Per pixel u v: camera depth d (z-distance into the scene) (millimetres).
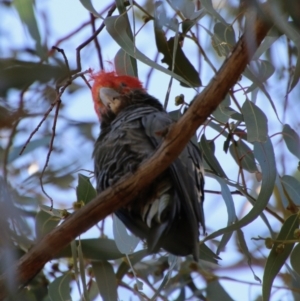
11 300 8789
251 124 8812
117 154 9562
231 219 9250
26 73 8195
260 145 9031
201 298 10992
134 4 9180
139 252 10164
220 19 8422
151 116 9664
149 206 9078
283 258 9156
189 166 9188
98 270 9820
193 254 8539
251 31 7273
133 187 8352
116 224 9734
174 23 8812
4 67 8141
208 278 11078
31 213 9680
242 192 9562
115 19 8859
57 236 8391
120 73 10531
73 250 9250
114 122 10305
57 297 9555
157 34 9344
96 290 10844
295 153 9375
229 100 9406
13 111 8445
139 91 11516
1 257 8289
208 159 9555
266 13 7078
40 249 8375
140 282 9203
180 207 8984
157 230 8719
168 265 11258
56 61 9109
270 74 9242
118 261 11812
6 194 7801
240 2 8008
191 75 9414
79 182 9555
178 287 11086
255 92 9617
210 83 7691
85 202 9500
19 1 8391
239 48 7500
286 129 9422
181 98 9062
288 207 9828
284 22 7195
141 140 9516
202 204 9844
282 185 9945
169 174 9086
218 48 9344
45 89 8875
